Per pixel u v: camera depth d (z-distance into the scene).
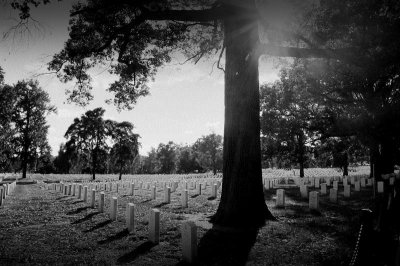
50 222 12.37
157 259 7.70
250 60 12.20
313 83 23.84
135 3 12.38
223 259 7.66
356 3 10.52
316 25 12.96
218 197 21.81
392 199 9.02
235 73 12.32
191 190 28.53
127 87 19.17
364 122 22.69
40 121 60.69
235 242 9.10
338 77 20.61
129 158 60.59
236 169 11.93
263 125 31.38
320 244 8.92
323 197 21.33
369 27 10.66
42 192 28.97
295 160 49.69
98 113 64.25
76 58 15.83
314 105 29.14
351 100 23.55
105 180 55.66
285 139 32.22
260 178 12.21
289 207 16.08
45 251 8.26
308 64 22.20
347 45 12.87
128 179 59.34
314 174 69.69
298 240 9.28
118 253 8.11
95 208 16.23
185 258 7.59
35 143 61.09
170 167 125.62
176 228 10.85
